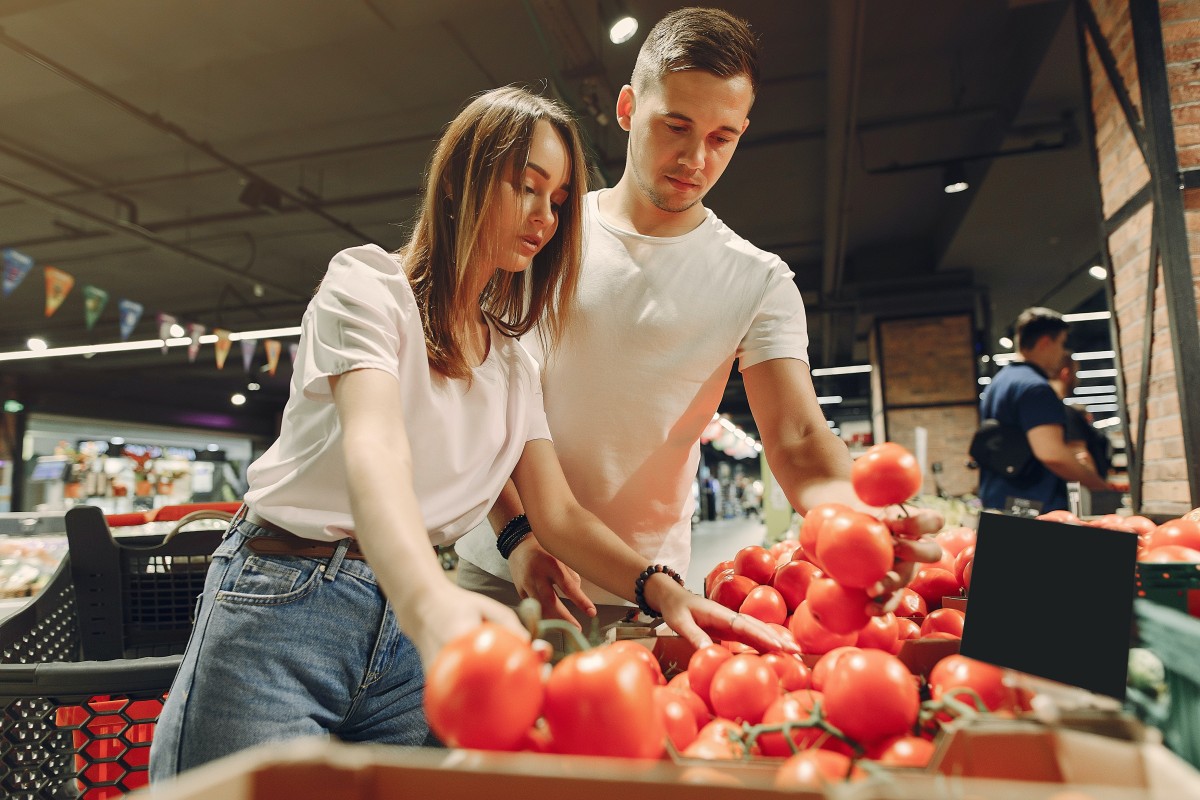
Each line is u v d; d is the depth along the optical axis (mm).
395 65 6418
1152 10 3324
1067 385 3857
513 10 5727
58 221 9203
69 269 11344
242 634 1003
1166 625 727
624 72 6680
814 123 7668
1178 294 3207
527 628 622
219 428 18812
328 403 1023
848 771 562
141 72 6023
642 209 1640
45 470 13141
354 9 5219
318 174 8523
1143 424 3588
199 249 10797
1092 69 3998
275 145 7754
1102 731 521
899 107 7523
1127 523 1339
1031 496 3559
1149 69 3307
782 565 1294
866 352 17312
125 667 1239
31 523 3350
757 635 952
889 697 647
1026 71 6414
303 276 12203
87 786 1253
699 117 1403
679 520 1750
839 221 9008
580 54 5395
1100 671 708
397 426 878
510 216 1083
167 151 7855
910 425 11805
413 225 1316
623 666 548
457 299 1087
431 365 1083
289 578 1023
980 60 6766
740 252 1635
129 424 15703
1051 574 760
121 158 7980
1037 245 10141
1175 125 3275
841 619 799
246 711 986
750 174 9008
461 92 6844
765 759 581
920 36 6402
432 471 1095
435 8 5203
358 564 1057
